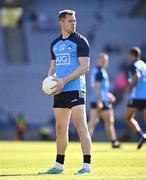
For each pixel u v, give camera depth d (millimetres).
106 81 52062
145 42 134625
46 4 141875
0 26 136750
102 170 27516
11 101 123562
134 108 47094
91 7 141125
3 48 132375
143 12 138875
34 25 137375
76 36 26078
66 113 26125
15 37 134625
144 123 109562
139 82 46781
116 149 47875
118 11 139750
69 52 25984
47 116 121062
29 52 131875
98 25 137125
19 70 127562
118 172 26266
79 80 25844
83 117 25719
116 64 127062
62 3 142125
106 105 51906
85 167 25406
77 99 25672
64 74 26078
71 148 49531
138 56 46781
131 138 101062
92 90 52719
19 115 107750
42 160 35500
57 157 26344
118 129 111750
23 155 40406
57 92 25500
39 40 134375
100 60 51719
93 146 54062
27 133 108500
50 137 102562
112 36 134875
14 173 25891
